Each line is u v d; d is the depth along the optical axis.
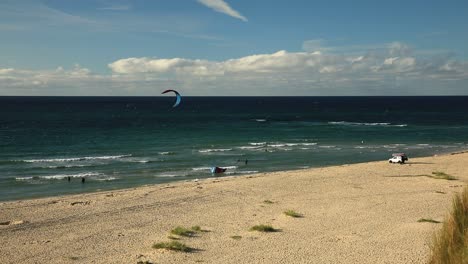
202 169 43.31
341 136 76.38
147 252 16.91
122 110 164.62
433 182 33.00
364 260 15.78
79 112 147.62
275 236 19.11
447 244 10.04
